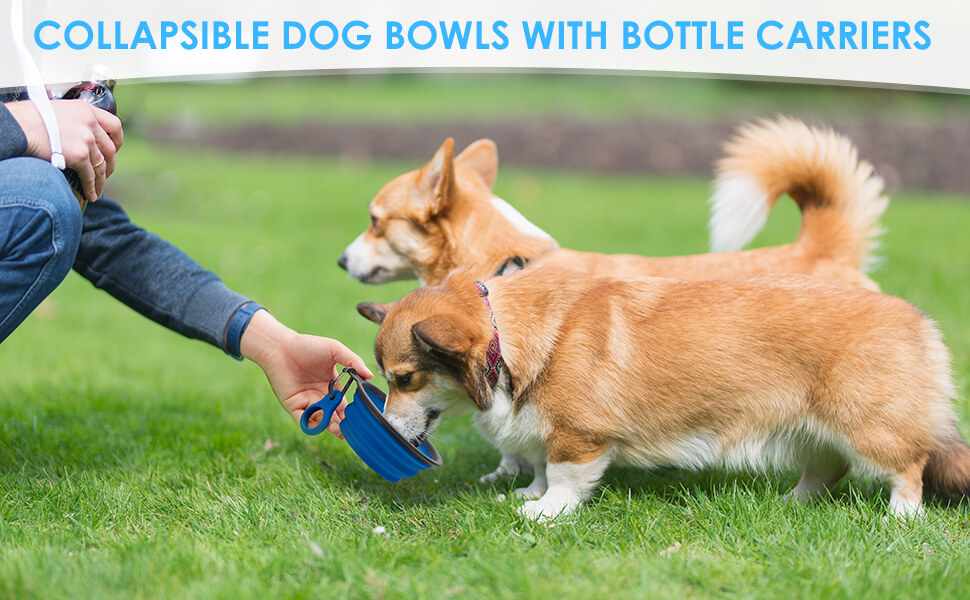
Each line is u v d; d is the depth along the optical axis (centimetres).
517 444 324
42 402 451
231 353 334
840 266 409
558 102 1886
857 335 302
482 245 427
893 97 1655
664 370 308
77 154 278
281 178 1346
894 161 1278
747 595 237
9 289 271
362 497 331
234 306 330
